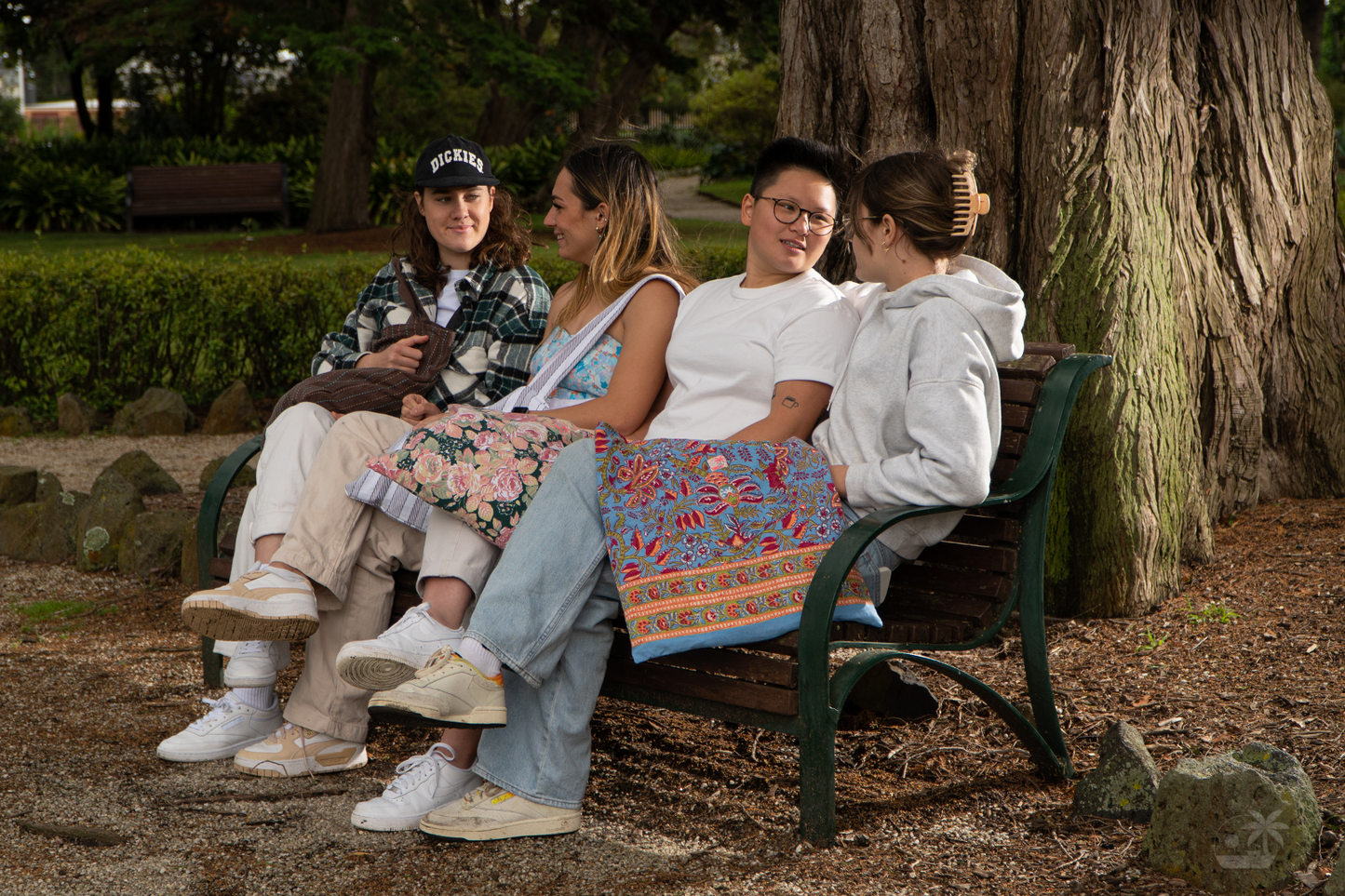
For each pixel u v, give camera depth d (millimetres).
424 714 2260
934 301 2514
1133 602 3848
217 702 3025
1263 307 4684
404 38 16344
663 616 2381
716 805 2684
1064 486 3932
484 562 2574
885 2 4281
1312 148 4828
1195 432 4191
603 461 2477
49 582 4742
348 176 20125
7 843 2455
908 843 2441
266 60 29797
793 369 2721
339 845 2469
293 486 2871
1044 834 2479
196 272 8289
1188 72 4430
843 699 2365
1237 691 3170
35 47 27891
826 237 2854
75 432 7992
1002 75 4090
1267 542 4328
